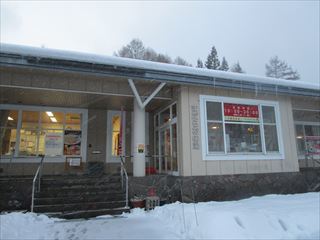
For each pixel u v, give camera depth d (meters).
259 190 9.34
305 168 11.65
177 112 9.16
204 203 7.91
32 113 10.48
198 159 8.76
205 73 8.59
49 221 6.30
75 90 8.23
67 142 10.70
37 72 7.68
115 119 11.45
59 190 7.59
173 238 5.16
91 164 10.68
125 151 11.21
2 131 10.03
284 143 10.20
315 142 14.34
